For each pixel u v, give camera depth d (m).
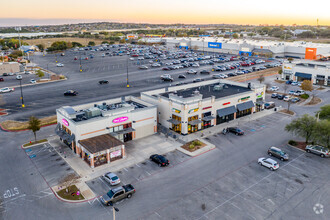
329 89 95.06
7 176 41.69
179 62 150.12
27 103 79.19
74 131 47.56
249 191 37.50
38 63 153.75
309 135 50.19
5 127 61.12
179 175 41.62
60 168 43.81
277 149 47.59
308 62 111.94
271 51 169.62
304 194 36.78
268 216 32.59
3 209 34.09
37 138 55.47
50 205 34.81
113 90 93.00
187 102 55.72
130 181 40.06
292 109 74.12
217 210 33.62
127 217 32.44
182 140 54.19
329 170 42.91
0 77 116.12
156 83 102.94
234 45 187.25
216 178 40.75
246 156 47.75
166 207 34.22
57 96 86.19
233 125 62.22
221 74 115.88
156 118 57.31
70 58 173.00
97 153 43.53
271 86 99.88
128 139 54.06
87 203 35.09
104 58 172.38
